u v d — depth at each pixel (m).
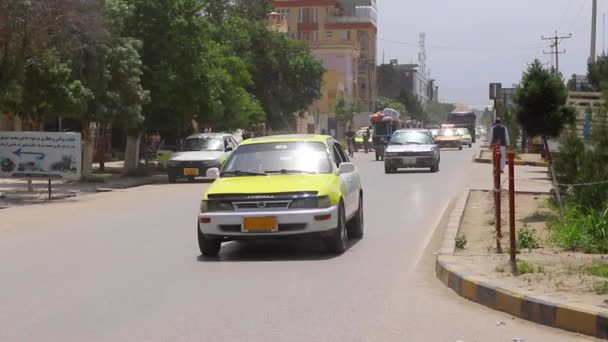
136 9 34.22
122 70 31.19
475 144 89.38
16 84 24.66
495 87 47.06
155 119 35.50
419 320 8.27
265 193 12.26
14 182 31.22
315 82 61.16
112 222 17.89
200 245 12.61
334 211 12.42
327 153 13.70
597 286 8.70
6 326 8.17
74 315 8.62
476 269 10.04
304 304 9.06
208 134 33.59
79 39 27.81
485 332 7.75
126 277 10.91
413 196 23.17
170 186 29.66
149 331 7.88
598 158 15.17
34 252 13.45
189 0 34.94
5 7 23.45
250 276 10.91
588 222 12.45
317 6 112.38
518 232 13.16
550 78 17.84
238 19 58.09
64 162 24.73
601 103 16.48
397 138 36.34
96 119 30.39
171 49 34.53
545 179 28.28
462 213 17.28
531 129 18.00
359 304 9.05
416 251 13.09
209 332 7.81
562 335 7.57
